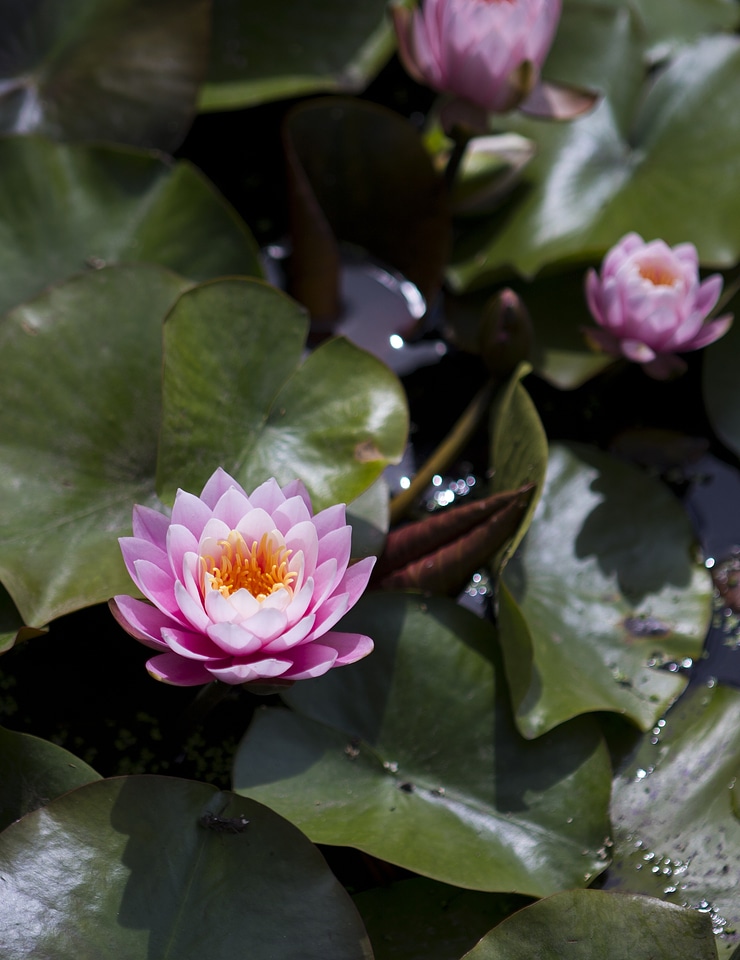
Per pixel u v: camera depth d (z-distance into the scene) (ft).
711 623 7.35
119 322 7.21
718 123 7.69
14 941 6.73
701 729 7.15
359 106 7.55
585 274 7.68
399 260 7.75
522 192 7.75
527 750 7.06
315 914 6.81
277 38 7.77
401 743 7.04
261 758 6.97
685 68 7.75
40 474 7.08
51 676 7.16
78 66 7.58
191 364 7.07
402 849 6.90
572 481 7.41
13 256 7.36
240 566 6.84
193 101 7.63
